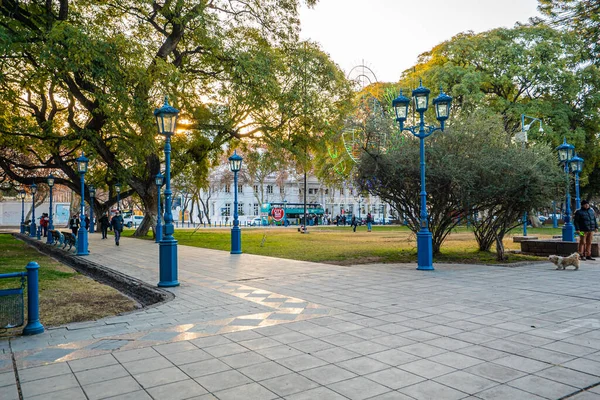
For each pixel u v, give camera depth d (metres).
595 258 13.71
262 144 29.00
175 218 71.50
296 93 23.38
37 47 14.90
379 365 4.21
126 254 17.00
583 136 31.70
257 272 11.10
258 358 4.44
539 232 30.64
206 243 22.77
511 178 12.34
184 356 4.52
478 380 3.82
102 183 34.75
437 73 31.81
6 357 4.54
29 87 17.88
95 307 7.57
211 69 23.41
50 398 3.50
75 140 22.53
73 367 4.21
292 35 23.62
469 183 12.30
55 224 60.19
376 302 7.21
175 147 26.81
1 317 5.29
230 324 5.83
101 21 18.17
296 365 4.23
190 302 7.32
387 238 26.25
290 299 7.50
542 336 5.15
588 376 3.89
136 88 17.31
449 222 14.38
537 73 32.03
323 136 25.73
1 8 14.62
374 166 13.52
